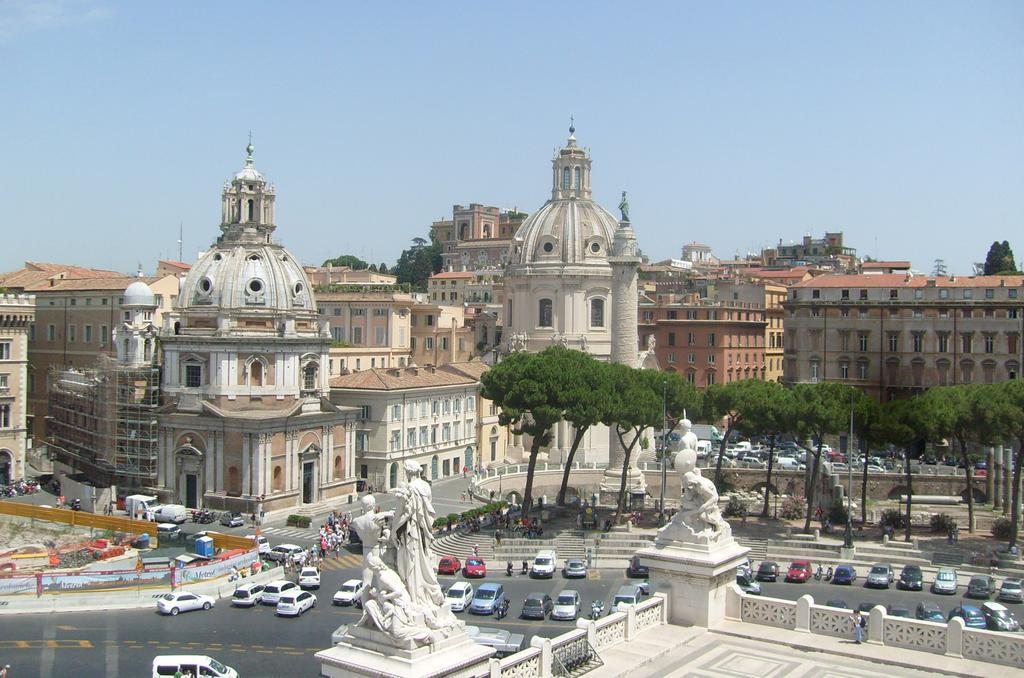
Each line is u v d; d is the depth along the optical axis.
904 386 151.12
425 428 139.50
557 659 30.16
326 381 126.31
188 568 81.25
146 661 63.06
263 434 112.44
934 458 138.88
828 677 30.80
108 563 88.19
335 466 125.19
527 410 108.00
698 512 35.66
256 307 120.75
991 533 100.12
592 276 155.25
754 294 197.25
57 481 129.88
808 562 87.38
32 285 164.75
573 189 160.62
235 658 63.59
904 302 151.25
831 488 114.06
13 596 76.31
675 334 183.75
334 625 72.12
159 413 118.56
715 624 35.34
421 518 25.14
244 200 125.12
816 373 156.38
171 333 123.19
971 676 30.81
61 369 146.25
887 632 33.66
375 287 186.88
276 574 87.19
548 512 109.88
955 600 77.69
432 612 24.86
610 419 106.06
